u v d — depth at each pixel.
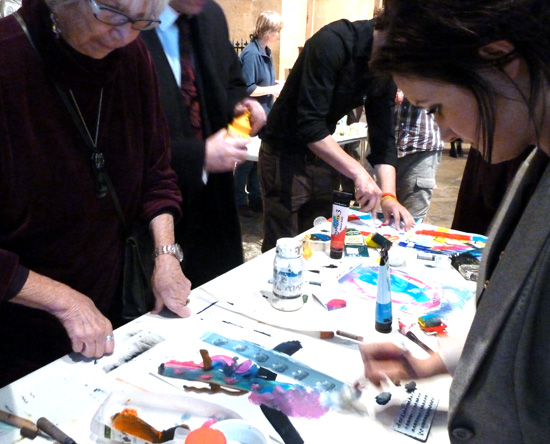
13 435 0.73
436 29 0.45
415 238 1.57
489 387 0.53
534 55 0.44
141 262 1.20
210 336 0.99
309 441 0.72
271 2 5.68
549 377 0.48
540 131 0.48
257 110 1.61
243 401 0.80
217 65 1.53
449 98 0.51
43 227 1.05
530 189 0.60
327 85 1.67
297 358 0.92
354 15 6.21
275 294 1.10
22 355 1.09
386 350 0.89
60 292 0.97
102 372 0.88
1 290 0.92
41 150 0.99
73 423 0.76
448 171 6.27
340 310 1.11
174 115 1.45
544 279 0.47
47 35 0.94
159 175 1.29
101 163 1.09
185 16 1.45
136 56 1.16
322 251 1.46
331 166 1.89
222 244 1.66
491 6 0.43
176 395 0.80
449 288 1.22
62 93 0.99
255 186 4.25
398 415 0.78
